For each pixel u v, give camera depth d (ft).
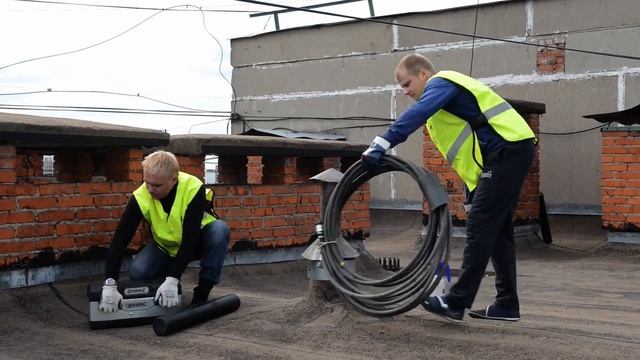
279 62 58.95
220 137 22.31
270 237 24.12
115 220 19.51
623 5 42.01
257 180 40.11
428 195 13.62
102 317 15.11
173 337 14.51
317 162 28.71
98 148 21.25
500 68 46.85
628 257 30.40
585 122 43.09
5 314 15.96
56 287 17.72
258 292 21.07
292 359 12.85
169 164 15.29
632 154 30.81
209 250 16.37
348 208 27.35
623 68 41.93
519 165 13.46
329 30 55.83
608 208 31.50
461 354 12.61
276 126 59.26
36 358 13.38
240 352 13.37
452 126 13.91
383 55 52.95
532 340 13.21
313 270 15.55
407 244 39.37
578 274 26.14
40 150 22.56
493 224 13.66
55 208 18.06
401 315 15.06
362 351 13.08
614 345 12.90
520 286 22.59
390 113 52.75
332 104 55.88
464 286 13.93
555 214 43.88
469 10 48.19
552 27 44.60
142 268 16.46
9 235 17.01
